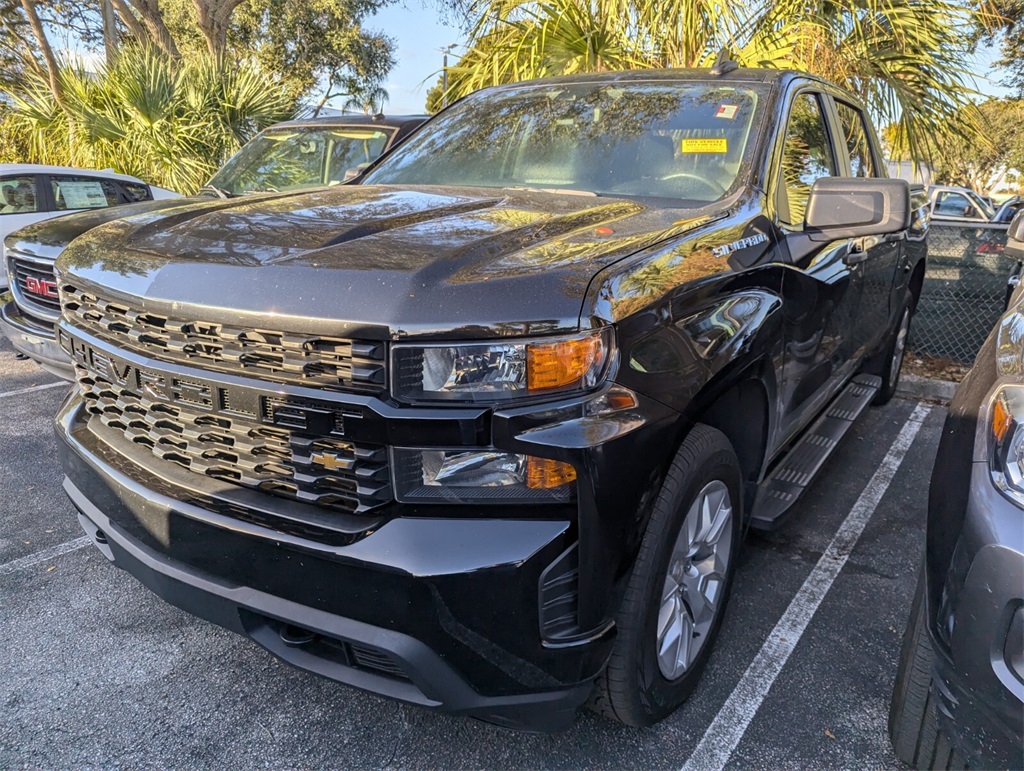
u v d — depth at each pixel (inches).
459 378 64.1
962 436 70.6
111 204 307.0
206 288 72.4
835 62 225.6
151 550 79.4
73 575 120.2
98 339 85.1
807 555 129.9
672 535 77.7
